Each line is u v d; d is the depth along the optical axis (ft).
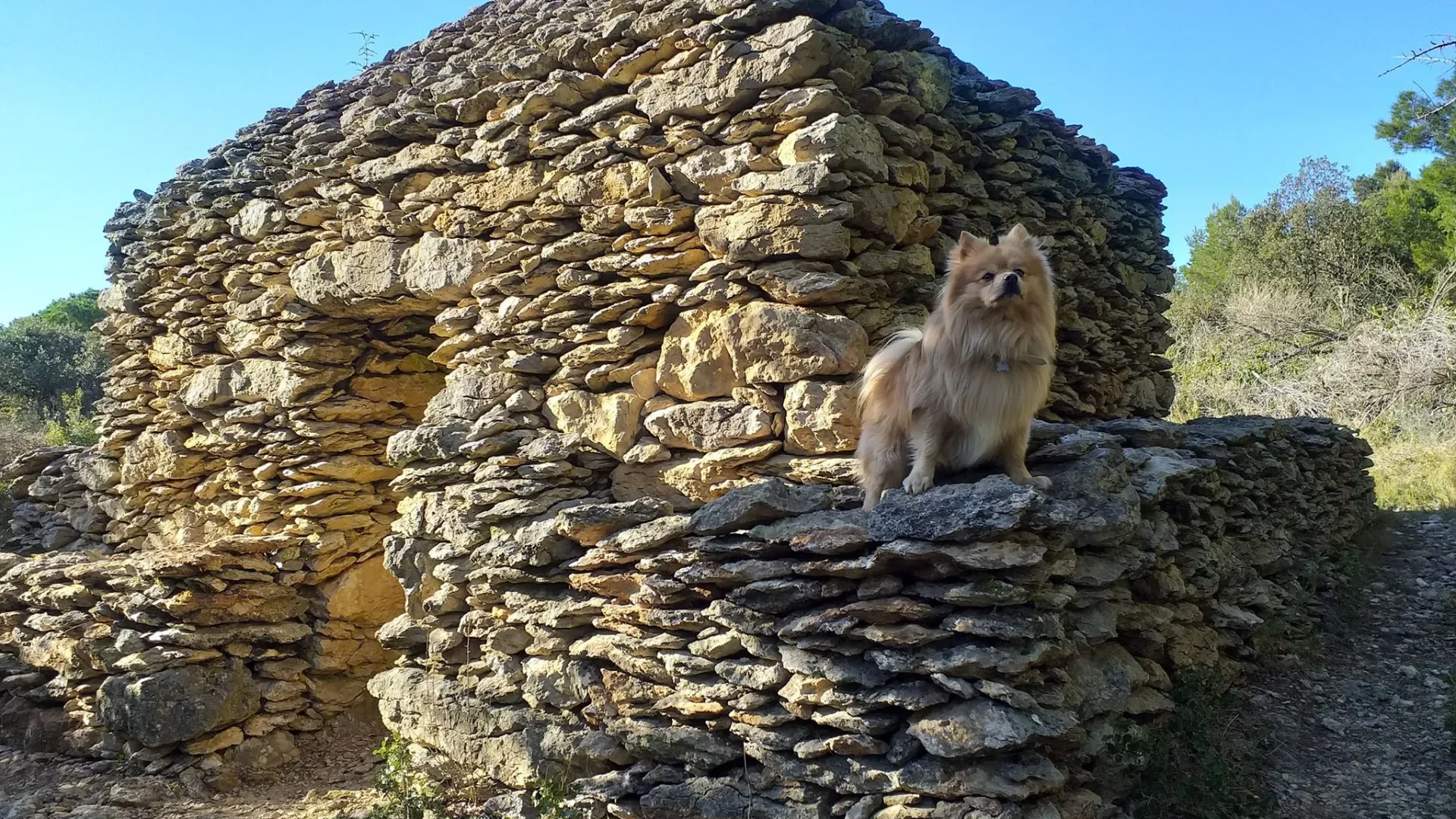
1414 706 21.27
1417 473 44.70
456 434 22.06
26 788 24.30
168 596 24.72
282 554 26.71
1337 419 57.67
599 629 18.89
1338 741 19.93
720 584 16.85
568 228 22.02
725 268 19.12
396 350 30.01
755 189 18.65
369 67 29.04
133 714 23.84
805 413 17.88
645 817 16.70
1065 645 14.69
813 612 15.61
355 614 27.58
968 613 14.34
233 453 29.96
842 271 18.49
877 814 14.32
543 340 21.89
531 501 20.38
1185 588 19.63
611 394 20.58
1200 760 16.72
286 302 28.22
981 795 13.62
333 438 28.22
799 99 18.35
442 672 21.30
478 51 24.94
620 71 21.16
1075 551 15.98
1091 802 14.69
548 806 17.11
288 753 25.76
